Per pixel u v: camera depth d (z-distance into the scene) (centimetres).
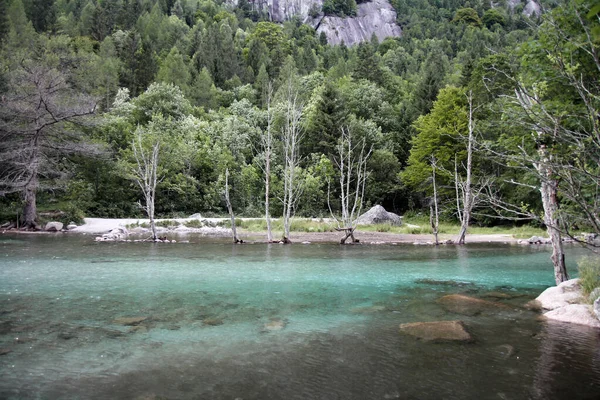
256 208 4362
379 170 4741
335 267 1367
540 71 526
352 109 5669
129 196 4078
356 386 454
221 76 8425
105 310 778
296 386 454
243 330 663
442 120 3747
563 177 371
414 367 510
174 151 4297
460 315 764
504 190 3084
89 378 470
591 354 554
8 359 526
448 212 3941
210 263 1426
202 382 462
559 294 857
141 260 1478
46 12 8256
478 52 5706
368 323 708
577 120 470
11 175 3066
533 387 454
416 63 10138
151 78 7000
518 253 1827
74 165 3891
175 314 758
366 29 16625
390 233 2959
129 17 9775
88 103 3062
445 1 17612
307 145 4878
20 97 2838
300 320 727
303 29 14425
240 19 14200
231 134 5072
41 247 1861
